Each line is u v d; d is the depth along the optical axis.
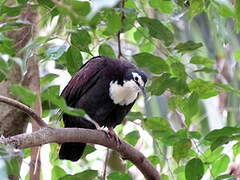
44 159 14.08
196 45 10.73
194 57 10.88
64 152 11.42
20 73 11.12
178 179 11.36
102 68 11.91
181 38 14.40
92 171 10.08
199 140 10.60
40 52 11.12
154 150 12.34
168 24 12.94
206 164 10.84
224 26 11.12
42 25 11.45
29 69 11.09
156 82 10.87
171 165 12.62
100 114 12.02
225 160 10.82
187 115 10.80
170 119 13.77
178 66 10.76
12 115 11.60
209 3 11.10
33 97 7.81
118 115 12.16
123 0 10.52
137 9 11.71
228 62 14.62
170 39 10.79
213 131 9.92
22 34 11.30
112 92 11.81
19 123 11.69
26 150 11.41
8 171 7.19
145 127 11.38
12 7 9.79
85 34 10.35
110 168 12.38
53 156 11.91
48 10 10.53
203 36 14.40
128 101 11.96
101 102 11.90
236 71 14.40
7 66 8.55
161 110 13.84
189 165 10.31
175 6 11.47
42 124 8.85
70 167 13.66
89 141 9.90
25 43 11.30
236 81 14.55
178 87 10.81
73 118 11.79
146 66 10.79
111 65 11.95
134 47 14.66
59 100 7.80
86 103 11.95
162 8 11.52
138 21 10.70
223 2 8.73
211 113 14.16
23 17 11.26
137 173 13.89
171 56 10.97
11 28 9.86
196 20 14.47
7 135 11.62
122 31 11.51
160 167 11.62
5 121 11.61
